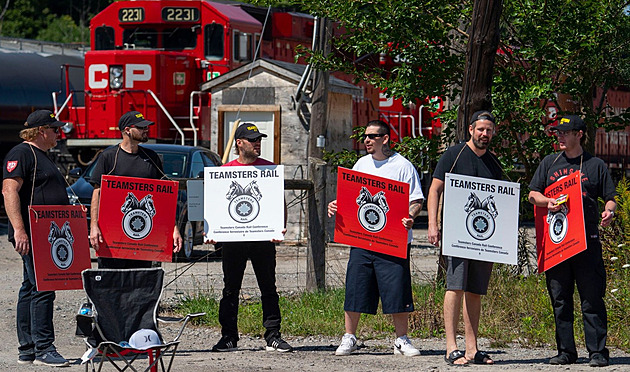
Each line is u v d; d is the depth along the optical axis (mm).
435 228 11820
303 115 29641
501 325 14820
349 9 18141
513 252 11781
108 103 31688
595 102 28484
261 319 15438
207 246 28031
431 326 14727
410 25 17891
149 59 31391
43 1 84375
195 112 31906
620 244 14844
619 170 44875
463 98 16453
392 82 18688
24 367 11734
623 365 11867
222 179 12898
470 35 16328
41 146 12211
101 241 12320
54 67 39875
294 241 29047
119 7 33188
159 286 10281
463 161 11922
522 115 17734
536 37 17859
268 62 29984
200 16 32438
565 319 11922
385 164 12617
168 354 12820
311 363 12023
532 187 12117
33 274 11891
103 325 9945
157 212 12523
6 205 11781
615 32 17891
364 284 12648
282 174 12820
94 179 12539
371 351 13141
